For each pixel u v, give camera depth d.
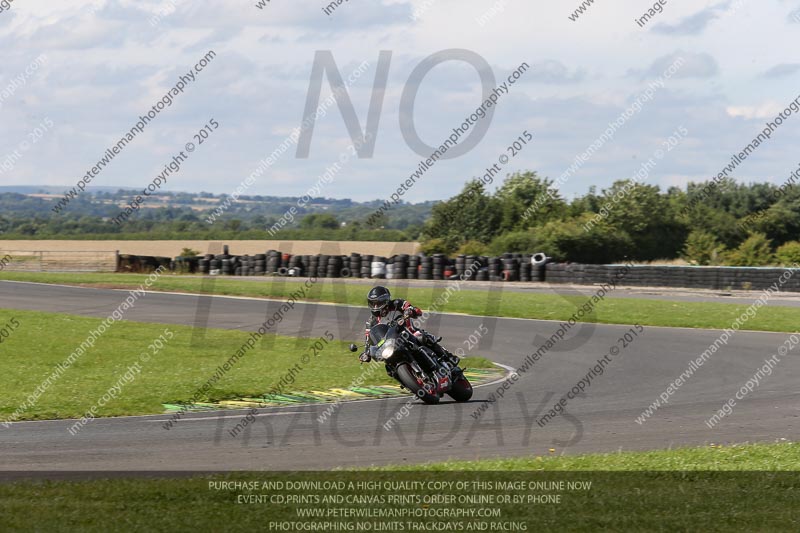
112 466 30.89
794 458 31.50
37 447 34.66
